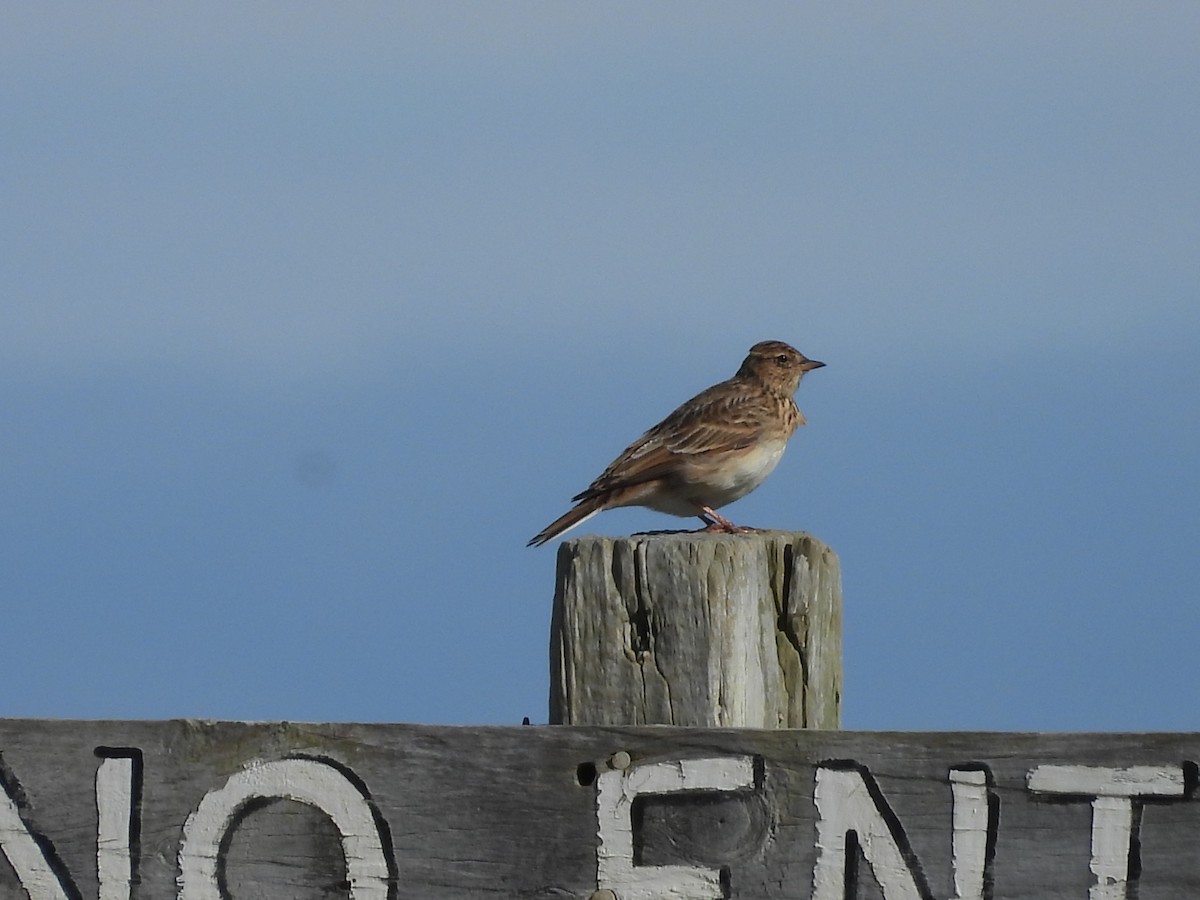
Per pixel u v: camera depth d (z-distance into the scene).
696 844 7.93
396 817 8.15
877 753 7.85
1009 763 7.75
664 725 8.26
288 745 8.27
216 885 8.21
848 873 7.80
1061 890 7.67
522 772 8.09
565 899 7.99
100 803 8.32
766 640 8.62
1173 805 7.62
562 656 8.61
